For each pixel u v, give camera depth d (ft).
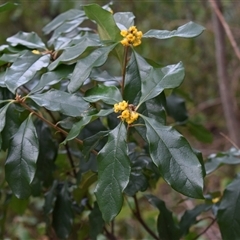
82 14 3.06
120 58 2.58
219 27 5.19
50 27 3.12
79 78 2.39
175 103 3.23
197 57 8.57
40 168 2.93
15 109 2.52
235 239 2.64
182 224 3.13
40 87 2.47
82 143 2.62
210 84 8.74
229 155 3.16
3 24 7.50
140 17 8.31
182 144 2.20
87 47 2.44
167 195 6.61
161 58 8.48
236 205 2.67
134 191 2.70
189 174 2.16
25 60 2.55
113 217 2.17
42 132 2.94
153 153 2.19
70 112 2.35
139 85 2.43
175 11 8.23
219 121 8.71
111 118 2.78
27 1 7.72
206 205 3.14
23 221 5.13
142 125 2.32
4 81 2.48
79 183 2.97
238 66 7.52
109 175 2.20
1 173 5.49
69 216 3.02
